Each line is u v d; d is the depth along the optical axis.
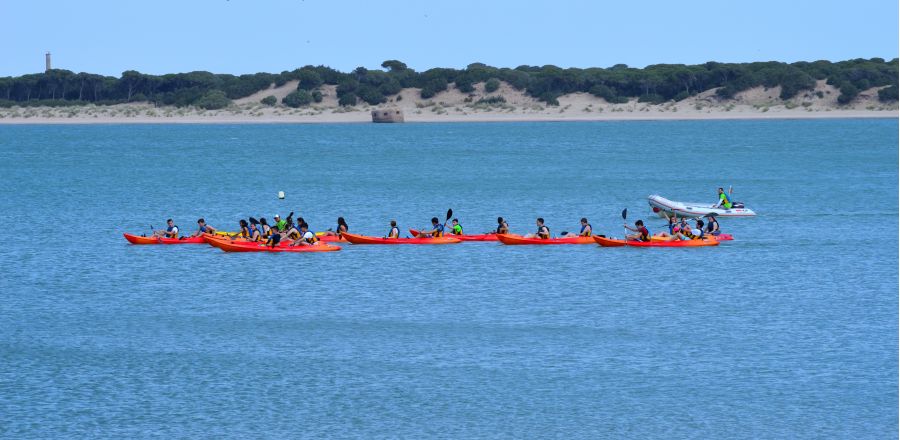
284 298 135.50
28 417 92.19
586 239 176.75
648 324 121.75
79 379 102.06
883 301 133.12
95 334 118.12
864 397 96.31
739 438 87.81
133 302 134.12
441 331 118.88
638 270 153.75
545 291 139.50
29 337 117.00
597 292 139.00
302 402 95.94
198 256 165.75
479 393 98.00
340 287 142.25
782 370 103.75
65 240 186.75
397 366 105.75
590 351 110.50
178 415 92.88
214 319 125.06
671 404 95.00
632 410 93.75
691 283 144.50
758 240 184.00
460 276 149.38
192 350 111.69
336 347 112.50
